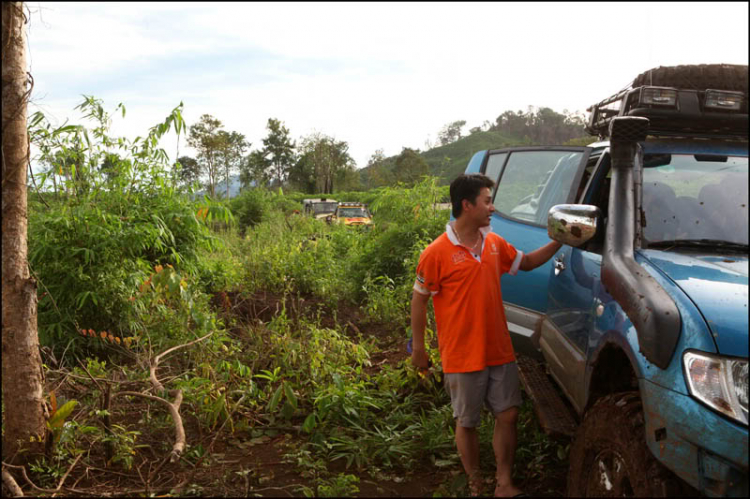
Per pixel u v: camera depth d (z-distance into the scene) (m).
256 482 3.49
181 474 3.60
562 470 3.54
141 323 5.84
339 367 5.12
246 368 4.70
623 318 2.69
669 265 2.75
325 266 9.59
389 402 4.60
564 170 4.44
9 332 3.37
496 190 5.02
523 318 4.19
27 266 3.46
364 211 21.38
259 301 7.73
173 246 6.76
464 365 3.10
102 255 5.90
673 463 2.18
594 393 2.96
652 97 3.40
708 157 3.47
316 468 3.62
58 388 4.32
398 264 9.09
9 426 3.43
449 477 3.52
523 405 4.20
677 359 2.26
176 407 3.74
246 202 24.33
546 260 3.46
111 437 3.68
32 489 3.25
